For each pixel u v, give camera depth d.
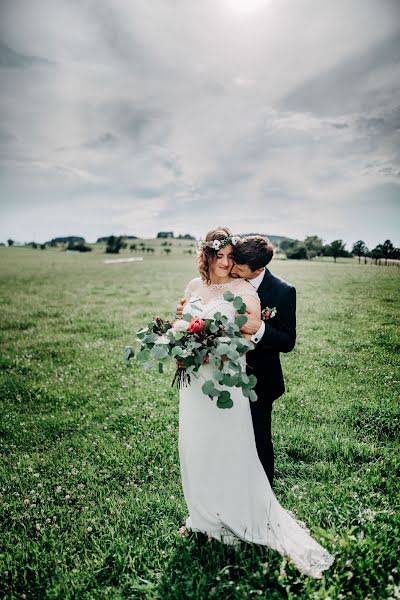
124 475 4.41
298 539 3.09
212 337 2.91
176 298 18.41
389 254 29.94
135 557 3.18
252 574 2.89
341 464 4.35
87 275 35.09
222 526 3.25
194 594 2.80
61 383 7.32
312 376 7.29
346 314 12.77
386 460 4.38
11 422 5.80
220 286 3.25
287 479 4.18
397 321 11.52
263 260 3.11
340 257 52.94
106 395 6.72
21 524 3.67
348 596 2.68
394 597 2.64
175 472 4.41
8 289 23.23
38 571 3.14
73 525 3.60
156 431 5.30
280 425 5.36
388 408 5.62
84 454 4.84
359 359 8.17
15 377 7.75
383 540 3.11
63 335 11.12
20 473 4.51
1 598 2.94
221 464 3.14
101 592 2.92
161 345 2.90
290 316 3.36
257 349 3.40
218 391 2.76
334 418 5.52
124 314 14.15
